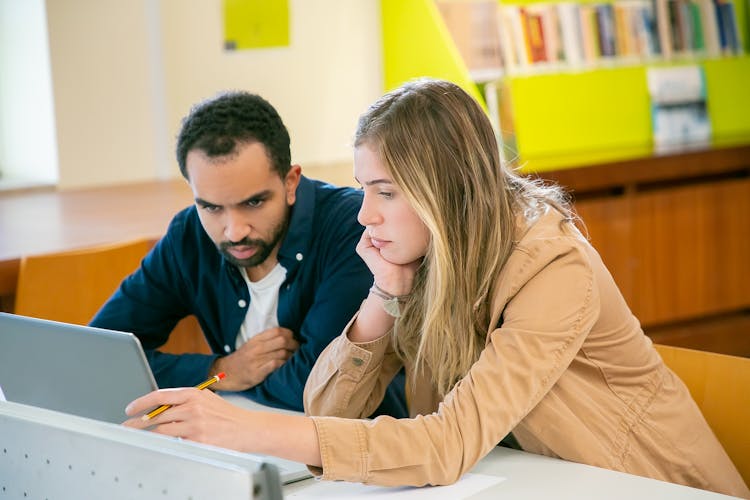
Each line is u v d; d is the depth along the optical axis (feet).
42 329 4.96
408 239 4.93
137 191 12.81
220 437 4.29
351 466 4.39
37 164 13.58
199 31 13.64
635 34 15.57
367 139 4.83
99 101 13.42
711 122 16.29
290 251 6.31
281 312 6.46
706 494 4.31
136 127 13.71
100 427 3.50
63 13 13.05
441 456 4.46
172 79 13.61
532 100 14.62
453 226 4.86
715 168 13.94
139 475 3.33
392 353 5.63
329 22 14.43
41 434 3.65
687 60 16.08
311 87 14.40
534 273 4.75
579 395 4.96
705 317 14.57
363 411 5.55
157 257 6.73
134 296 6.75
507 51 14.23
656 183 14.07
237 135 5.69
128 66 13.55
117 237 9.63
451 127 4.80
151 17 13.58
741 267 14.48
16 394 5.46
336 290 6.14
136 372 4.63
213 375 6.48
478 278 4.92
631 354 5.11
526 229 4.96
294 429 4.39
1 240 9.64
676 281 13.89
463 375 5.05
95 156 13.50
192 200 11.88
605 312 5.00
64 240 9.57
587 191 13.35
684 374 5.71
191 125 5.75
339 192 6.57
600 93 15.20
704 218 14.06
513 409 4.57
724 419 5.54
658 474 5.08
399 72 14.57
